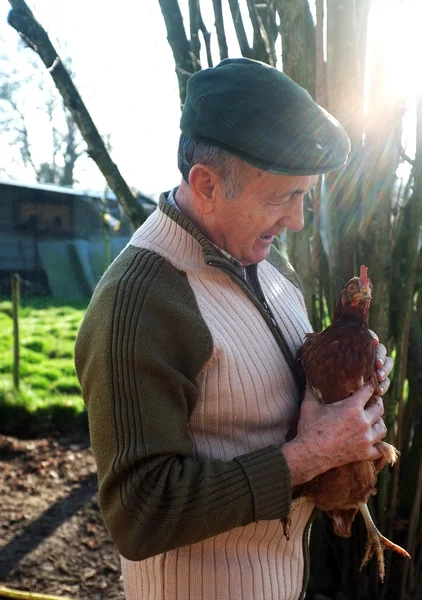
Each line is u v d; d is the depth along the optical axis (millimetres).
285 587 1350
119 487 1124
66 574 3162
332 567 2576
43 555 3299
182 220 1253
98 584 3088
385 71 2018
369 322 2230
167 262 1223
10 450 4504
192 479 1112
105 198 6664
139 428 1114
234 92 1114
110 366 1139
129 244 1312
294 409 1342
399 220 2287
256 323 1294
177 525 1104
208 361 1204
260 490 1127
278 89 1120
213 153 1162
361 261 2215
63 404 4984
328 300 2322
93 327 1197
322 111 1162
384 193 2119
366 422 1214
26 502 3816
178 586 1270
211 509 1104
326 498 1300
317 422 1210
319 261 2307
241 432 1254
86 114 2576
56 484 4043
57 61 2527
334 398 1264
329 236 2184
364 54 2076
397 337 2242
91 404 1183
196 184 1204
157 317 1154
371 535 1401
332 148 1138
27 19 2490
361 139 2092
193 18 2334
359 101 2061
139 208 2697
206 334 1189
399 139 2092
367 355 1271
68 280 11672
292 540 1363
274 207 1210
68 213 11742
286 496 1150
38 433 4832
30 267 11422
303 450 1181
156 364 1122
